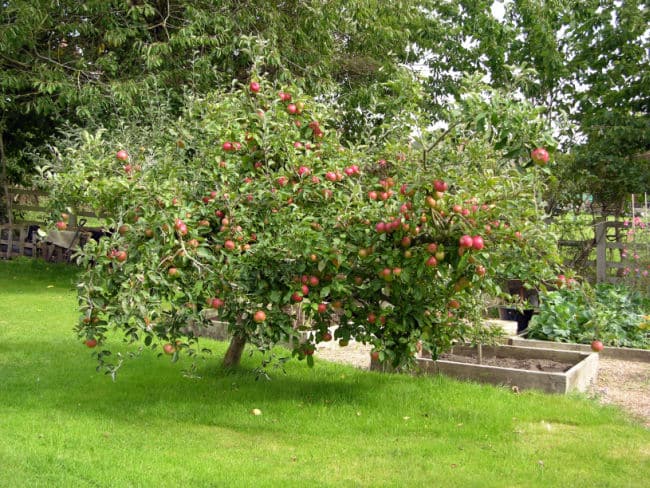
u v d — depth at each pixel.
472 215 3.95
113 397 4.88
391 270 4.23
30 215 14.85
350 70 13.05
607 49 13.43
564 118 3.99
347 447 4.02
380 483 3.45
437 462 3.79
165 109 8.88
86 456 3.64
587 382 5.92
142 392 5.04
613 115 12.24
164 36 11.45
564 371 5.93
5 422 4.16
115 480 3.31
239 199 4.53
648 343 7.71
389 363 5.98
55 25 10.92
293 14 11.85
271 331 4.42
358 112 12.41
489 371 5.59
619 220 12.26
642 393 5.77
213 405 4.75
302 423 4.43
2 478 3.25
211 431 4.27
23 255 13.87
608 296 8.87
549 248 4.28
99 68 10.84
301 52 11.70
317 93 11.28
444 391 5.23
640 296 9.34
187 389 5.14
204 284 4.27
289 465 3.69
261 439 4.15
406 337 4.81
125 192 4.21
